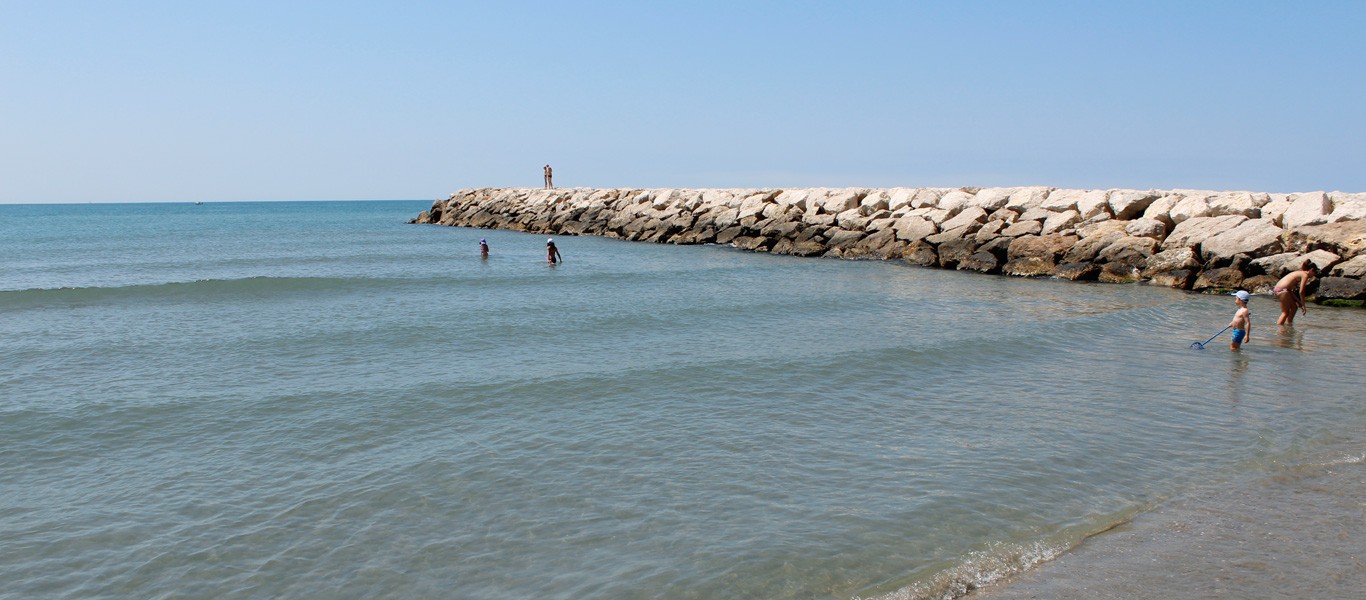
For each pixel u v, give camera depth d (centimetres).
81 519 758
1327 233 2161
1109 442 946
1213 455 896
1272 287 2148
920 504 767
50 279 2781
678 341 1562
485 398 1141
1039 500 774
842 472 854
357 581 645
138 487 832
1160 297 2180
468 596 618
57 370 1320
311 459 907
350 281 2481
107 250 4138
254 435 988
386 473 861
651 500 786
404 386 1203
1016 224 2905
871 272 2889
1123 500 773
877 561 656
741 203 4322
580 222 5247
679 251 3884
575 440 962
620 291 2348
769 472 855
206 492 817
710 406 1103
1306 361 1372
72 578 654
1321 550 661
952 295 2236
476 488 820
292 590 633
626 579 636
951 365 1347
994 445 938
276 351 1470
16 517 762
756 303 2073
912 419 1044
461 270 2988
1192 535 693
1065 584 612
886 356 1400
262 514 765
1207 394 1159
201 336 1612
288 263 3347
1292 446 920
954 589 610
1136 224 2598
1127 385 1214
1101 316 1823
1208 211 2511
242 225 7475
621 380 1238
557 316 1862
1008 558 657
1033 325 1712
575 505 777
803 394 1166
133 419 1049
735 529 719
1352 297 1989
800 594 609
